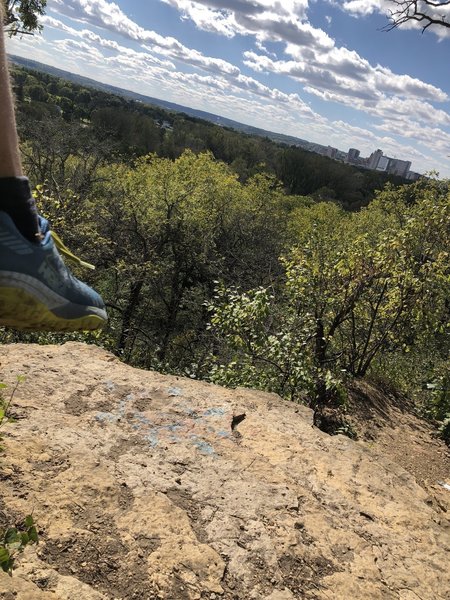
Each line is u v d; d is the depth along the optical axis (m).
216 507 2.76
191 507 2.72
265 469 3.24
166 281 24.36
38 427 3.01
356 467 3.55
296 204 44.34
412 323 10.37
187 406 3.77
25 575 2.05
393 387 9.99
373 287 9.96
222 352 9.66
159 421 3.48
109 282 21.12
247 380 7.18
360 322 10.77
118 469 2.84
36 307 1.14
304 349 8.48
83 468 2.75
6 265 1.06
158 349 18.25
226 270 22.88
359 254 9.33
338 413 7.88
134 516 2.52
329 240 9.83
